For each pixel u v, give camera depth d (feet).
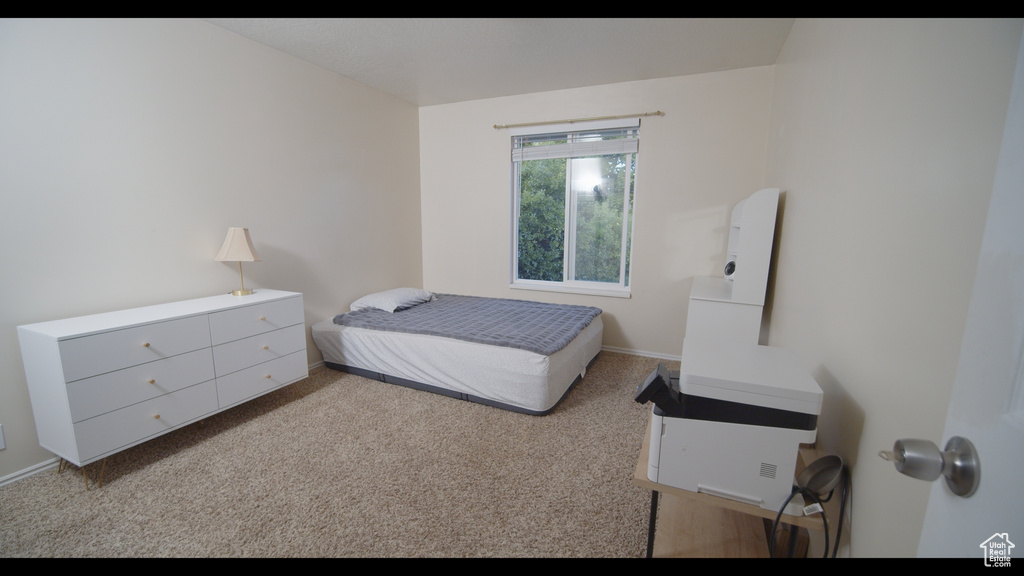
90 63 6.30
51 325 5.73
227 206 8.34
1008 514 1.39
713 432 3.44
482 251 13.60
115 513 5.20
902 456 1.77
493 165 12.97
